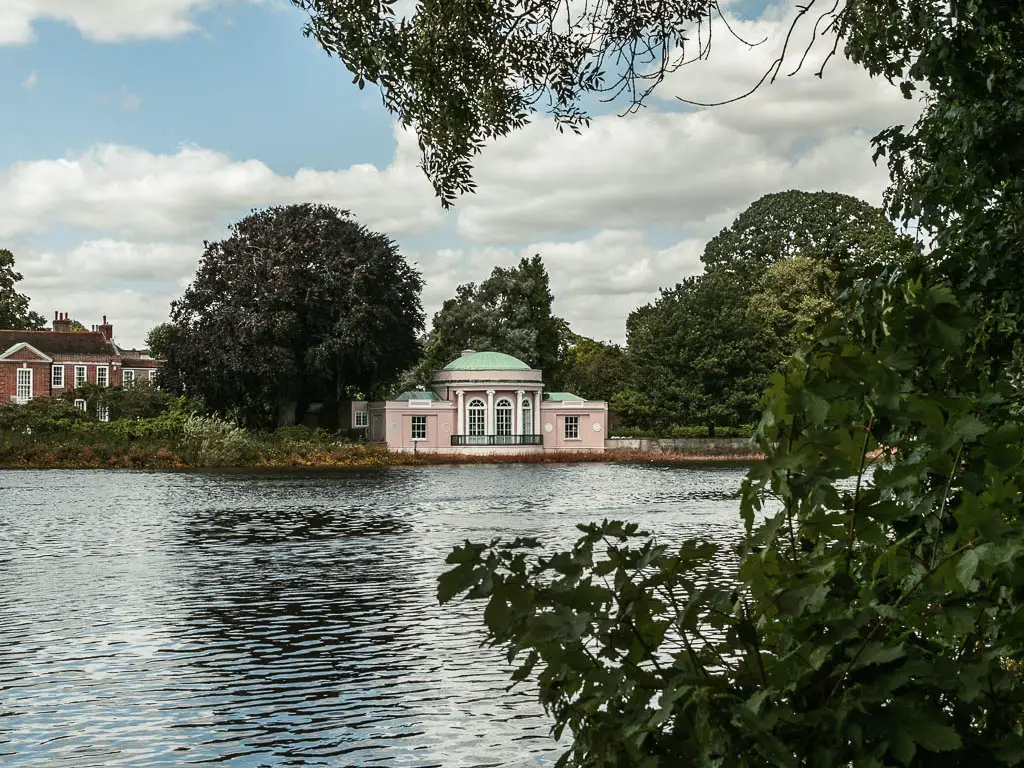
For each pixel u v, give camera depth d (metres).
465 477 50.78
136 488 41.38
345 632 13.07
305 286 72.25
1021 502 2.59
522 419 80.44
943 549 2.72
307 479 48.28
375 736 8.84
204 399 72.38
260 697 10.07
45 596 15.80
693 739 2.44
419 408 79.25
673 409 78.94
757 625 2.72
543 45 8.25
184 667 11.26
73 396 82.19
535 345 98.25
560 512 30.20
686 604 2.61
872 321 3.21
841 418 2.64
